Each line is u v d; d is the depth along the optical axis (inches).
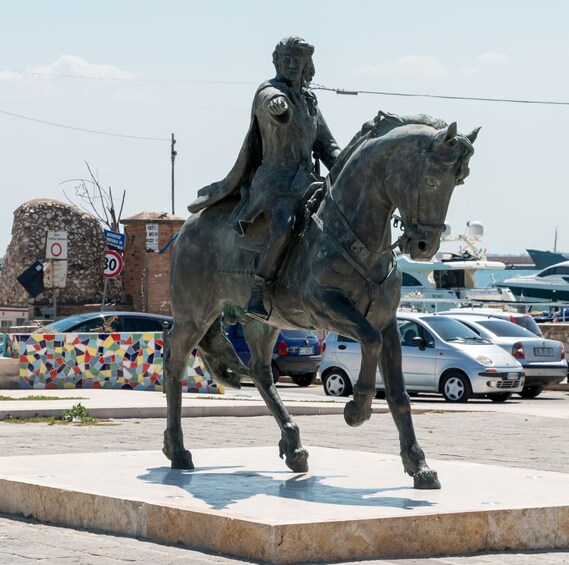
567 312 2409.0
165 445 455.5
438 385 1056.2
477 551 345.1
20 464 457.1
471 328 1162.6
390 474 430.0
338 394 1102.4
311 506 354.9
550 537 354.9
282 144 427.2
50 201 1828.2
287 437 439.5
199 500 366.6
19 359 1024.2
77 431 691.4
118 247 1681.8
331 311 384.8
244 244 432.8
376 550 331.6
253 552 324.2
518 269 3981.3
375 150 380.2
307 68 438.6
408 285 2421.3
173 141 2630.4
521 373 1058.1
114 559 327.0
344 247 386.9
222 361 478.3
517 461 572.1
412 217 366.0
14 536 363.3
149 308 1742.1
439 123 374.6
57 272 1471.5
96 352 1030.4
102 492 379.6
